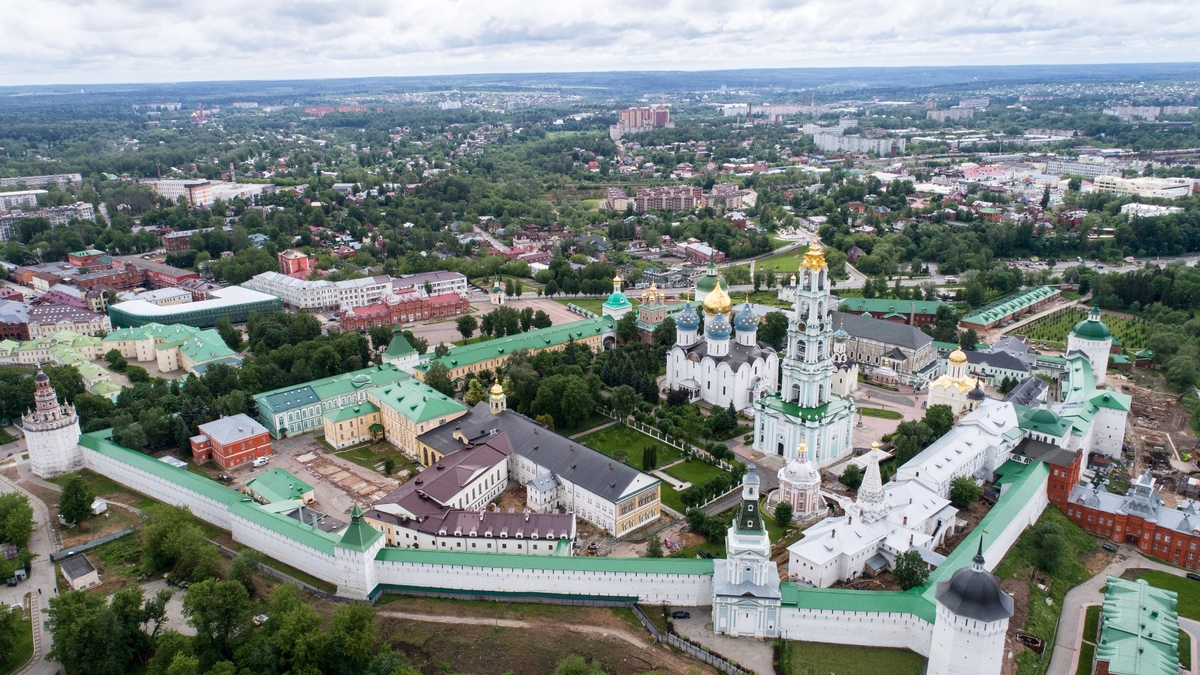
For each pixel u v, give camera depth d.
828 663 171.62
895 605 175.12
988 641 153.38
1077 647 181.88
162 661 164.12
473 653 174.88
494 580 194.12
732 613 178.75
